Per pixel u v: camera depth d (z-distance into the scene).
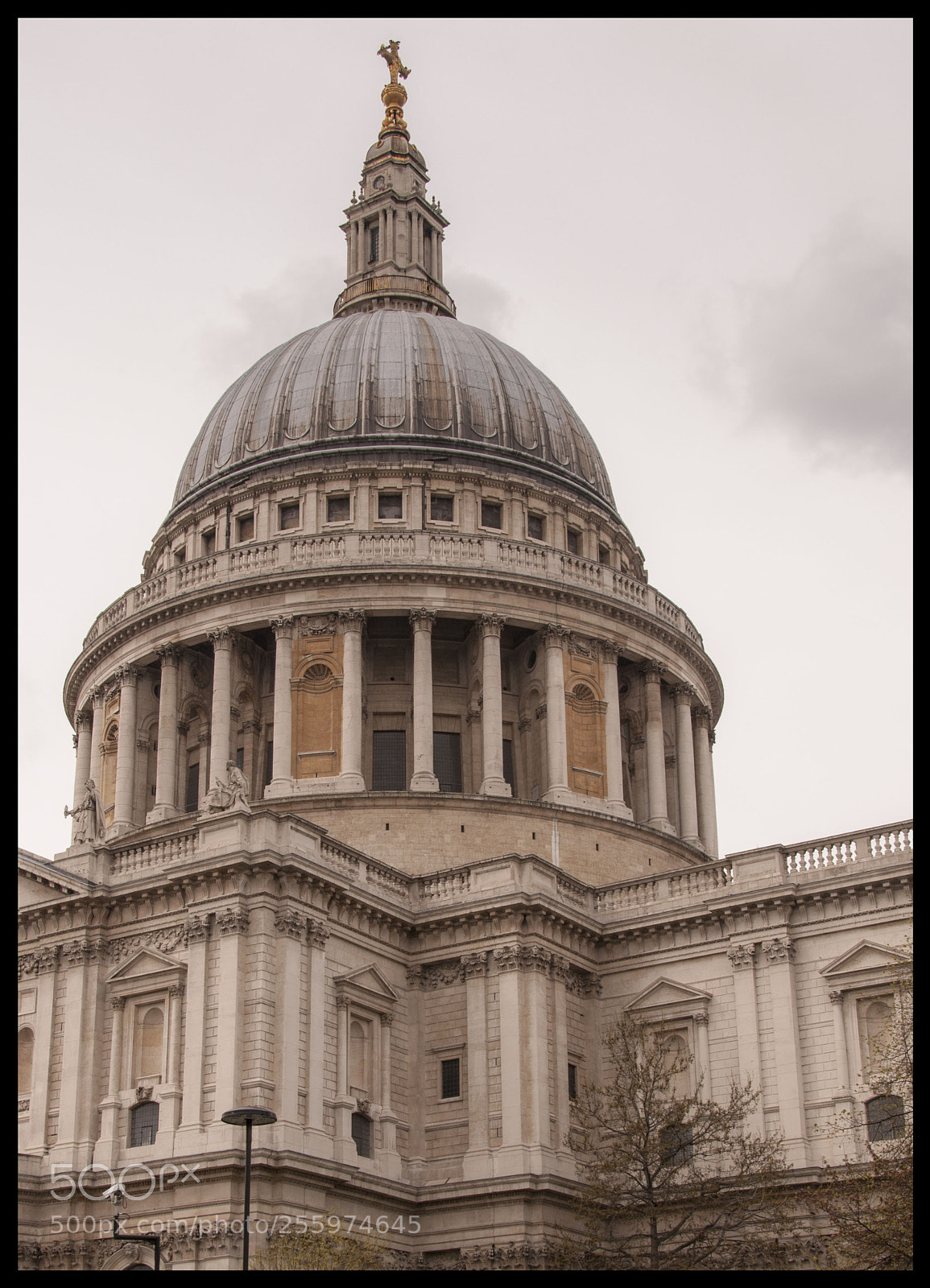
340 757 86.06
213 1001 62.53
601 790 89.69
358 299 114.00
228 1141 59.25
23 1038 67.81
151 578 96.62
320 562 90.25
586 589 92.00
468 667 91.88
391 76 123.56
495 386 102.06
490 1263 63.41
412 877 72.81
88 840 70.75
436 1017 70.00
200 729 93.44
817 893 67.38
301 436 98.75
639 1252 61.78
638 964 71.69
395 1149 67.06
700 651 99.94
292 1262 54.78
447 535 91.00
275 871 63.94
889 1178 50.56
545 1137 65.56
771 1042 66.69
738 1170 63.47
